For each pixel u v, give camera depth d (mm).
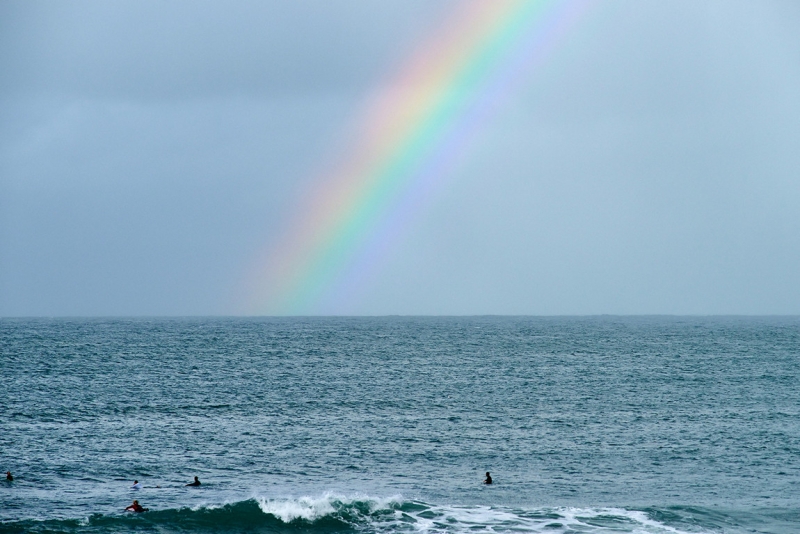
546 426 133125
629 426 133250
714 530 78000
